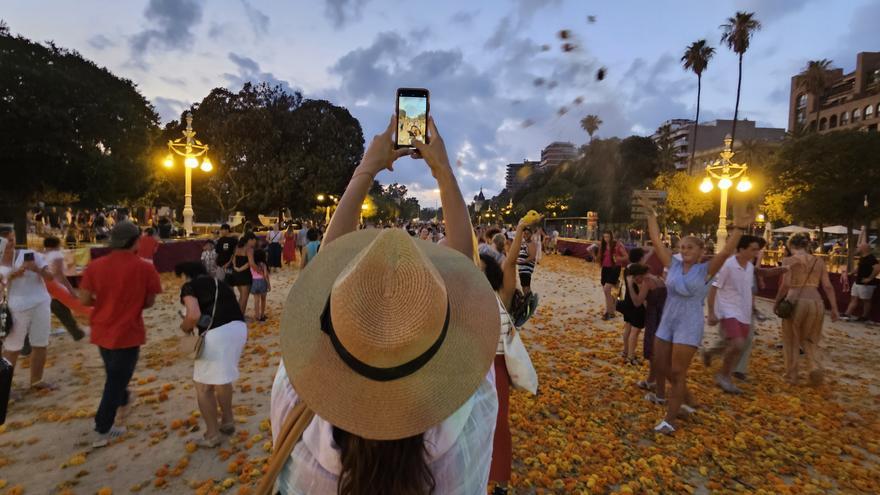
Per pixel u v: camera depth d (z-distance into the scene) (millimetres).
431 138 1569
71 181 25688
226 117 38875
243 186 37562
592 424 4734
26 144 22969
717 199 44125
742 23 48000
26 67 23578
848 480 3922
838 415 5266
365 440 965
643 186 49625
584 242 30562
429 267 943
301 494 1052
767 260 23734
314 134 41094
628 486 3615
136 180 28453
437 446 1018
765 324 10781
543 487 3629
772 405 5484
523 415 4902
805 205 31781
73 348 7082
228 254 9109
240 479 3619
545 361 6953
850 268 25250
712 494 3641
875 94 68188
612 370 6570
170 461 3955
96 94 26016
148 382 5766
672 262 4977
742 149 50906
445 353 978
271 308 10875
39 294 5430
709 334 9078
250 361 6812
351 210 1411
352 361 938
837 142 30766
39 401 5137
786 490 3684
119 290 4309
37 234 28516
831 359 7816
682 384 4719
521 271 7375
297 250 21891
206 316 4203
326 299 1025
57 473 3738
